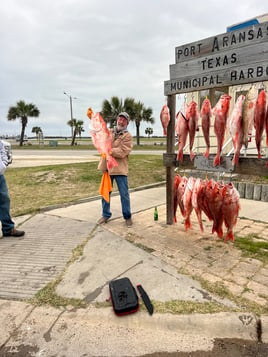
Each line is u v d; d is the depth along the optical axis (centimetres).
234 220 296
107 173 412
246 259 299
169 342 198
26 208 525
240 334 202
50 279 271
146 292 242
